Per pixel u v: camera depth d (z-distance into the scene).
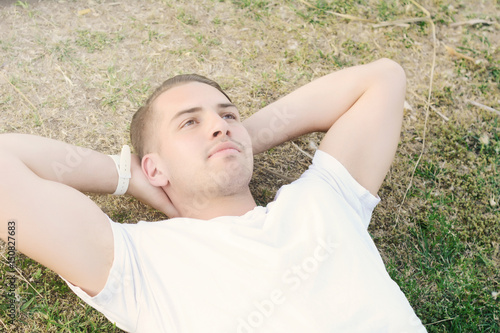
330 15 3.07
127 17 2.81
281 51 2.88
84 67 2.60
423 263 2.39
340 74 2.21
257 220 1.78
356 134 2.06
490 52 3.11
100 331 2.02
